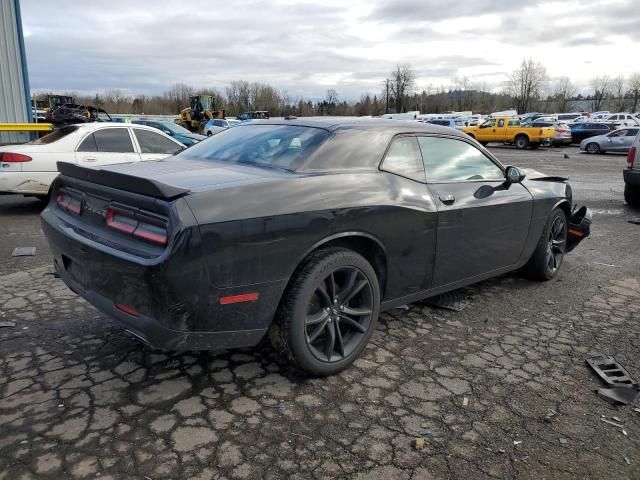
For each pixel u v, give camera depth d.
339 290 3.16
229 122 34.41
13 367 3.15
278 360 3.34
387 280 3.43
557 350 3.62
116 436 2.52
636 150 9.80
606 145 25.98
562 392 3.05
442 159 3.91
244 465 2.34
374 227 3.20
